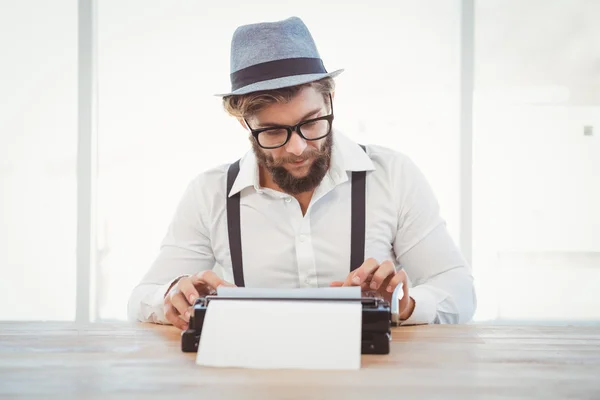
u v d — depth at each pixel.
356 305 1.07
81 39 3.05
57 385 0.90
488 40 2.98
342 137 1.75
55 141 3.11
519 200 3.01
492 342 1.21
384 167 1.76
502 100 2.99
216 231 1.77
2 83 3.09
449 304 1.59
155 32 3.05
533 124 2.99
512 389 0.87
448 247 1.72
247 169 1.71
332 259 1.70
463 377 0.94
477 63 2.99
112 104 3.08
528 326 1.40
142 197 3.09
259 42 1.47
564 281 3.01
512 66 2.98
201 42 3.05
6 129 3.10
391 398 0.83
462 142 2.99
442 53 3.01
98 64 3.07
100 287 3.11
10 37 3.08
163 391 0.87
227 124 3.05
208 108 3.06
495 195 3.01
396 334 1.30
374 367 1.00
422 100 3.02
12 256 3.13
